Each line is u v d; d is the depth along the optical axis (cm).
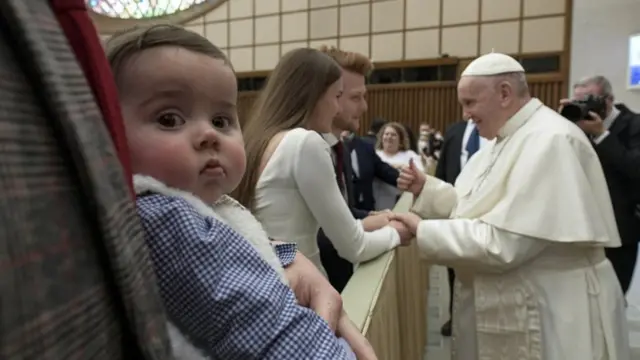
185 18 1084
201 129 54
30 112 25
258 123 125
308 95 125
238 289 45
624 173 248
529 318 187
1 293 21
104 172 28
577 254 185
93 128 29
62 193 26
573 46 678
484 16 878
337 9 984
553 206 173
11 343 22
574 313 181
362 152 310
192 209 48
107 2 1018
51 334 24
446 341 321
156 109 52
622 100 648
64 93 26
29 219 23
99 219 28
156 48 53
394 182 323
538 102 194
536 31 840
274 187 115
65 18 31
